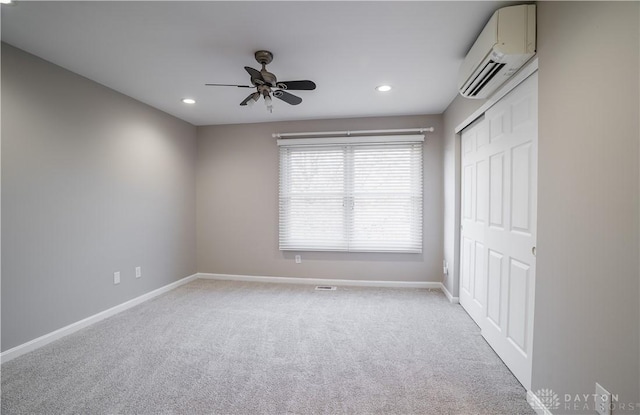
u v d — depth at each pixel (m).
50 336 2.39
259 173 4.23
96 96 2.79
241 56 2.29
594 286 1.17
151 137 3.50
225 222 4.33
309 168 4.09
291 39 2.04
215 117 3.97
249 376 1.93
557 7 1.41
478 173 2.67
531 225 1.69
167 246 3.79
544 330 1.53
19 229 2.19
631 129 1.00
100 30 1.94
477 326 2.69
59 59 2.34
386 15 1.77
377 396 1.73
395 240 3.91
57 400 1.70
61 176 2.48
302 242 4.11
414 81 2.76
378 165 3.94
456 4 1.66
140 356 2.18
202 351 2.26
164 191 3.73
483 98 2.31
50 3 1.65
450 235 3.45
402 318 2.88
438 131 3.79
